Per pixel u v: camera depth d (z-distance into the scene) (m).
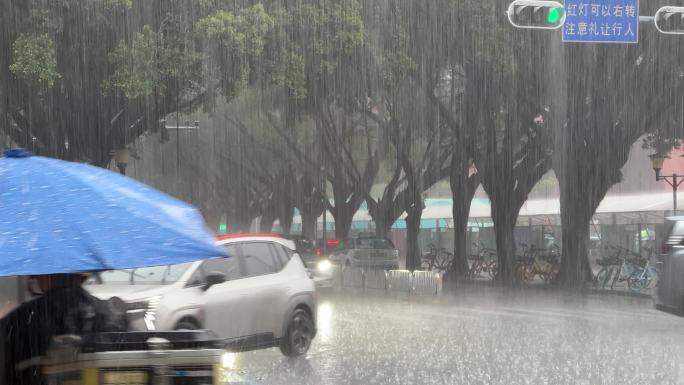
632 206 54.75
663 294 19.52
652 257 43.97
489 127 42.88
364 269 40.19
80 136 35.19
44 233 6.21
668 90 34.75
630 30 23.89
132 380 7.17
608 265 36.91
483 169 43.47
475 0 35.47
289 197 72.19
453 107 47.59
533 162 43.06
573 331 20.44
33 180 6.70
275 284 16.55
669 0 32.09
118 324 8.49
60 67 31.50
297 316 16.95
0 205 6.44
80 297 7.97
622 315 24.62
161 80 32.09
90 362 7.11
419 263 51.81
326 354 17.23
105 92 30.73
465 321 23.28
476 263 47.50
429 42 38.03
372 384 13.61
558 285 37.66
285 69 32.84
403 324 22.72
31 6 28.89
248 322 15.83
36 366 7.65
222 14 30.44
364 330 21.41
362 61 36.03
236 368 15.48
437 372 14.62
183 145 72.44
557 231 63.75
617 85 35.66
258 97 51.91
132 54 29.92
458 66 44.31
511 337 19.39
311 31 33.56
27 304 7.75
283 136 58.88
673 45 33.88
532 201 71.50
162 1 31.23
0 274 5.92
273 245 17.12
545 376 13.95
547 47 36.38
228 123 66.75
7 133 35.28
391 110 48.88
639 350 16.94
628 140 36.16
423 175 55.00
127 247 6.26
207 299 15.05
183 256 6.36
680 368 14.60
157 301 14.26
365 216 94.94
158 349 7.35
